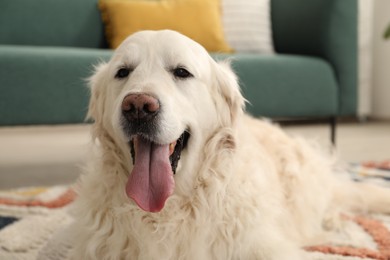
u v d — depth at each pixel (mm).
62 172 2699
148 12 2877
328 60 2842
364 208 1843
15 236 1490
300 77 2678
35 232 1535
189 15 2875
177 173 1221
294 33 3088
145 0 3014
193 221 1208
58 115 2236
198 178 1232
